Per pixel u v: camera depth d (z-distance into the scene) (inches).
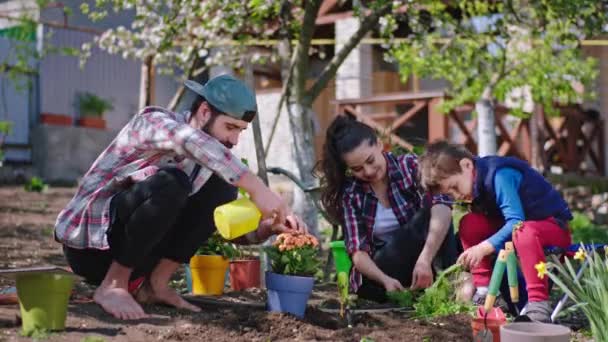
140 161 122.9
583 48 522.0
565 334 93.3
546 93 357.7
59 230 123.3
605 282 112.3
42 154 596.7
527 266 126.9
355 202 151.1
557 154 485.7
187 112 128.4
